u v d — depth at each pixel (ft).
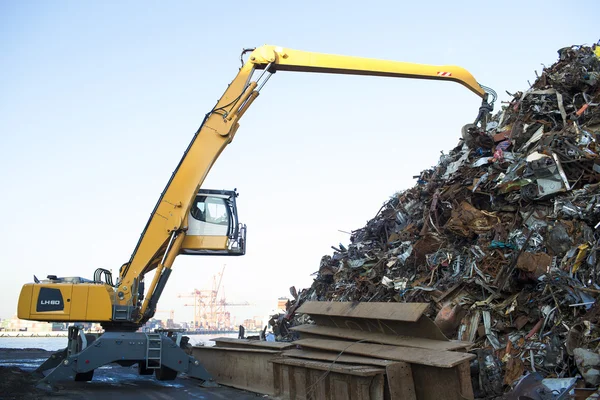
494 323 41.70
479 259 46.65
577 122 51.83
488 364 35.70
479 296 44.98
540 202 47.55
